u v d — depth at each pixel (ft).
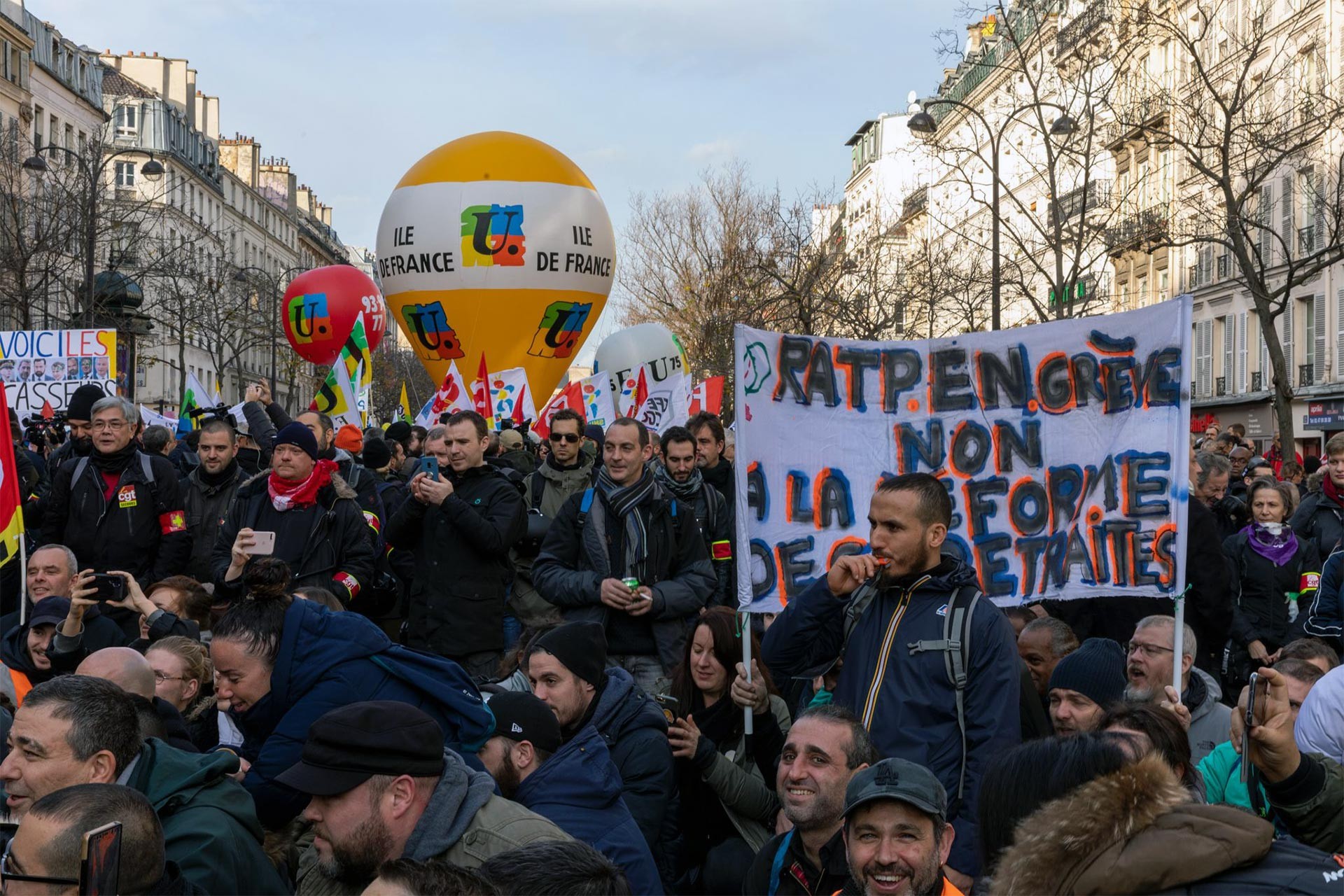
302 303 68.90
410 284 70.90
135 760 13.71
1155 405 19.38
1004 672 15.31
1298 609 31.65
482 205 69.77
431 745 12.14
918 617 15.76
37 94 207.62
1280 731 11.96
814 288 138.00
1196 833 7.98
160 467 30.53
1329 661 18.48
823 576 16.56
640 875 14.98
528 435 49.32
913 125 96.48
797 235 141.38
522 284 69.87
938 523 15.84
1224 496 32.94
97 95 235.81
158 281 200.23
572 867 9.57
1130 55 113.50
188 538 30.45
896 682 15.56
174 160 263.90
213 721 19.48
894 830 11.79
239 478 32.68
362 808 11.84
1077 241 97.25
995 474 19.81
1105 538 19.48
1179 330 19.24
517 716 15.61
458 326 70.44
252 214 339.57
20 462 35.17
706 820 19.42
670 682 23.12
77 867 10.39
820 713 14.61
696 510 27.86
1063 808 8.34
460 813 12.34
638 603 23.47
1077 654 17.21
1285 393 82.17
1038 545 19.66
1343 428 123.24
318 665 14.79
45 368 48.78
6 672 19.07
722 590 27.78
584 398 58.13
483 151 71.56
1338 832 11.94
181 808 13.43
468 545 26.66
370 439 38.01
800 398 19.54
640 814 17.49
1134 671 19.19
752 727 19.35
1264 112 102.89
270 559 15.52
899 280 148.56
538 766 15.70
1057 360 19.81
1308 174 123.44
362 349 66.80
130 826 10.66
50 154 199.31
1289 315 132.77
